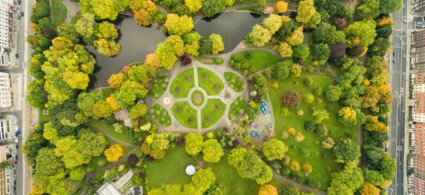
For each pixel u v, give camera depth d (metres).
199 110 125.56
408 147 131.88
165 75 124.44
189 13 120.81
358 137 128.75
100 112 114.38
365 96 123.62
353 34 123.31
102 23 118.31
